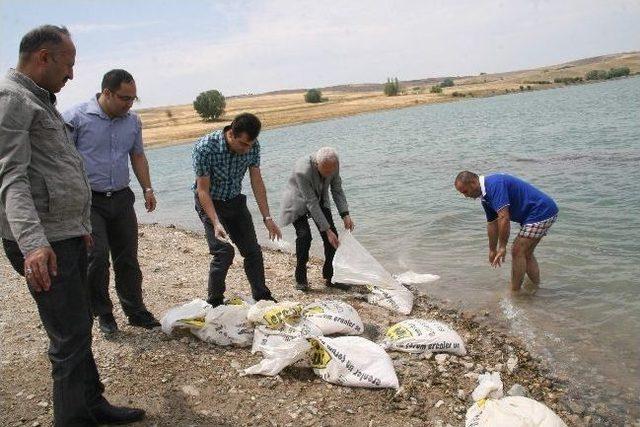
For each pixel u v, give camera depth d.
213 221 5.09
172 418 3.70
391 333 4.96
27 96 2.89
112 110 4.66
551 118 36.22
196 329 4.94
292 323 4.87
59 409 3.11
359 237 9.79
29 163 2.88
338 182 6.62
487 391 3.74
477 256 8.08
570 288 6.49
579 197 11.18
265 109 106.00
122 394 3.97
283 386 4.17
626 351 4.91
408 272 7.37
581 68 193.50
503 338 5.25
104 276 4.86
